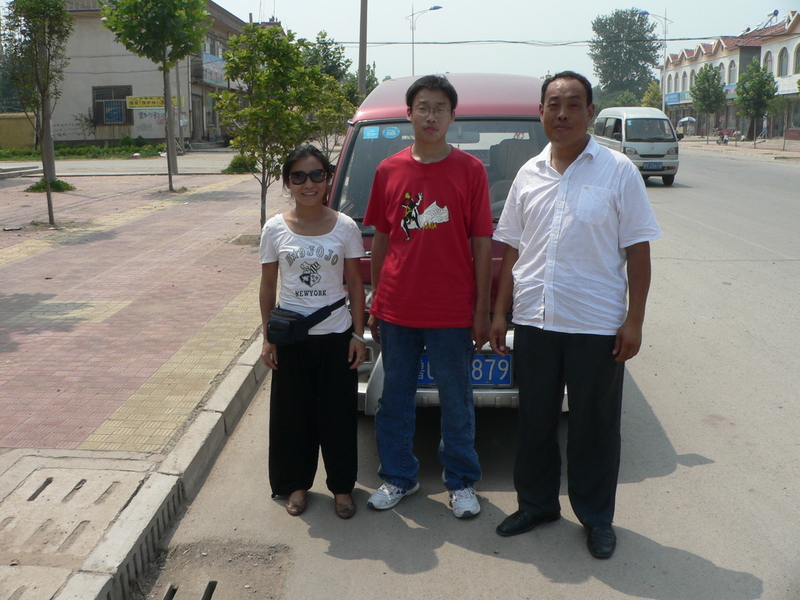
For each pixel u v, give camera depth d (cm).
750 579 289
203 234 1055
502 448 410
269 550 314
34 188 1703
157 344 543
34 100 1141
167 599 285
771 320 639
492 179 436
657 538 318
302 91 941
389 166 326
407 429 349
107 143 3850
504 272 320
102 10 1661
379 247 340
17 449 373
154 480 342
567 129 285
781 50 4578
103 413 419
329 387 337
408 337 332
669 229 1120
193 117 4116
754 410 453
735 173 2184
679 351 562
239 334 567
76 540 294
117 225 1153
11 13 1102
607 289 295
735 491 357
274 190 1700
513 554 309
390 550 313
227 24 4441
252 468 387
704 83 4909
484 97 466
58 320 610
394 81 520
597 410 304
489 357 366
